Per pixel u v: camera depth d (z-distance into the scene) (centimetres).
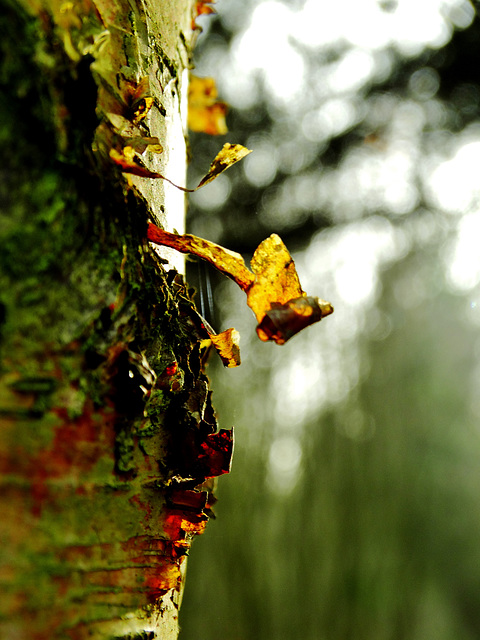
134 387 27
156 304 28
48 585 26
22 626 25
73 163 26
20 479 26
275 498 179
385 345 226
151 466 28
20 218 26
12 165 26
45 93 26
